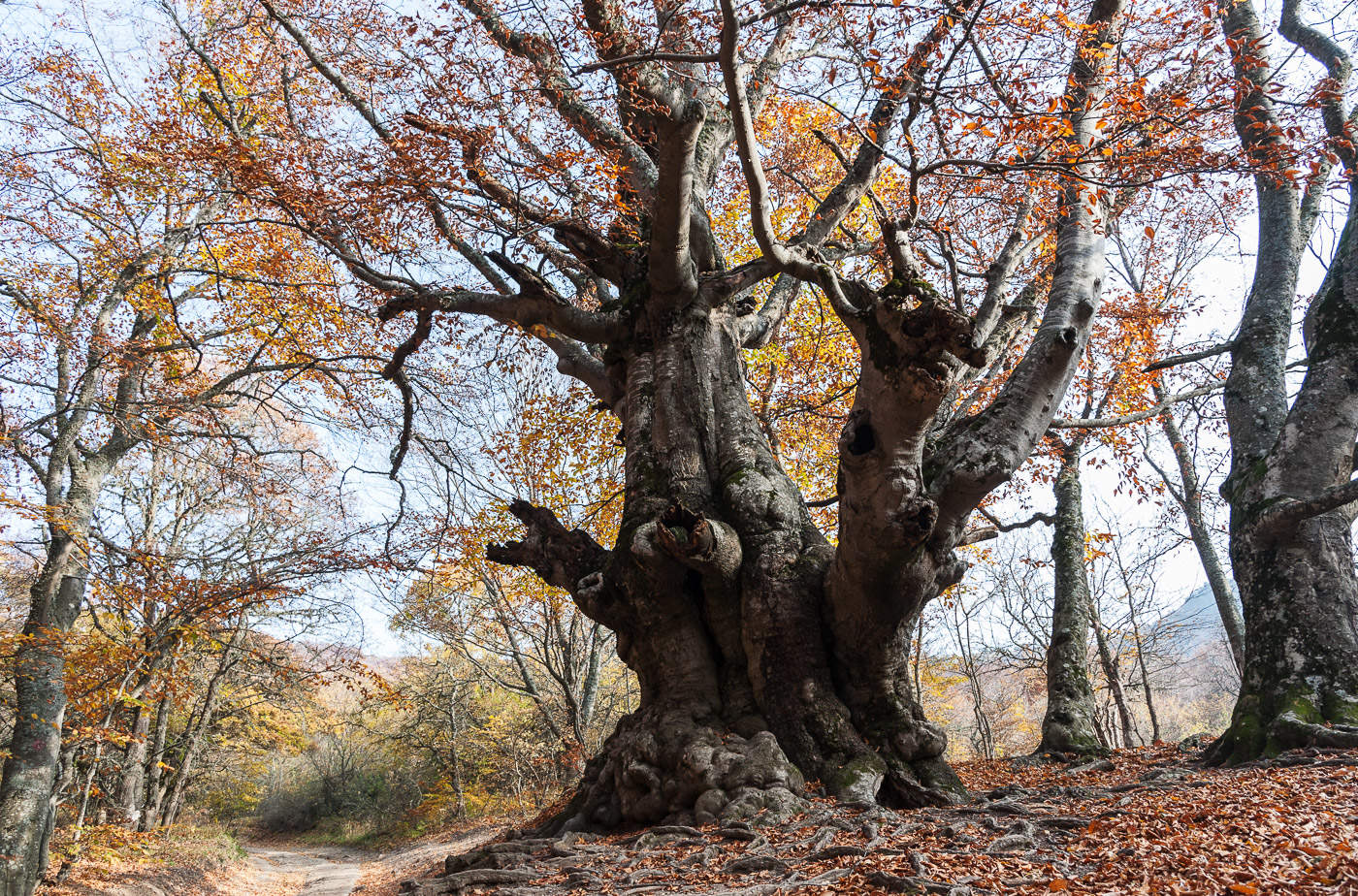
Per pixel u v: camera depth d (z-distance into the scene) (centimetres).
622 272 988
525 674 2603
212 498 2341
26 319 1373
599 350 1399
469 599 2666
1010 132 713
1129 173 725
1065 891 398
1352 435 932
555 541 920
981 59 798
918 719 766
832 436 1895
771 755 698
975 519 1769
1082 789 686
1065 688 1309
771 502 841
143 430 1464
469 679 3438
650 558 784
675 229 827
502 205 979
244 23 1241
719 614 821
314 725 3622
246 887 2253
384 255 1086
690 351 934
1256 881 369
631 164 1043
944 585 798
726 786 683
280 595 1469
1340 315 966
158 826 2581
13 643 1334
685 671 808
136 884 1709
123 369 1468
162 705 2378
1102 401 1666
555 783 3059
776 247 679
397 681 3688
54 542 1411
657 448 906
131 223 1512
